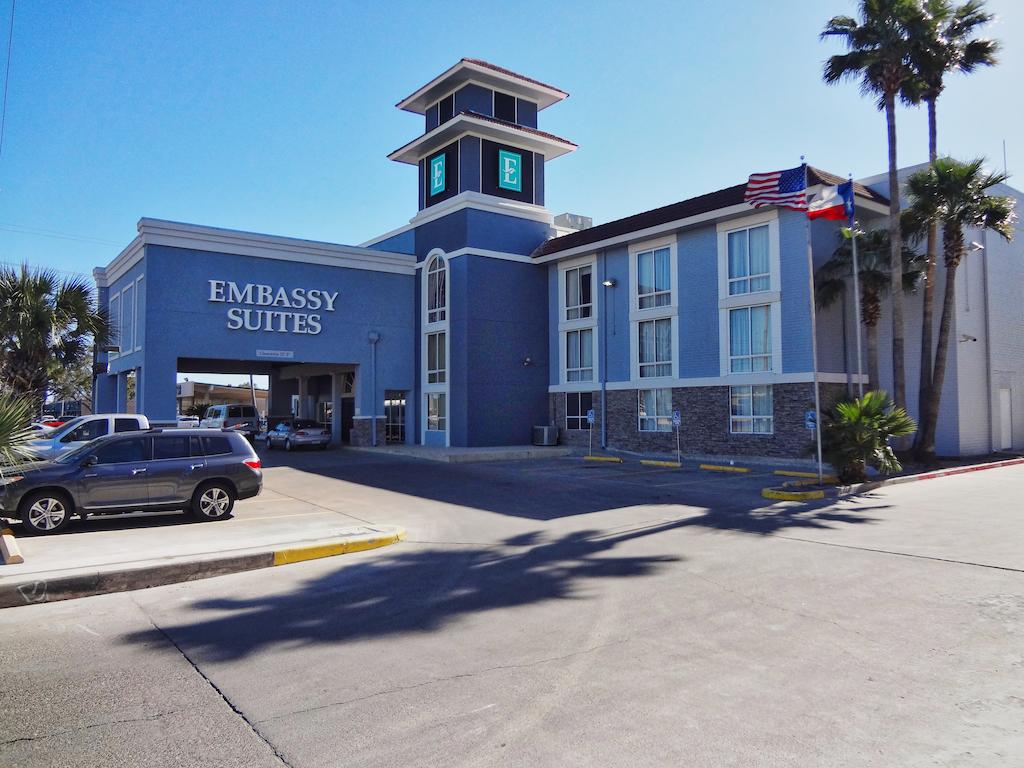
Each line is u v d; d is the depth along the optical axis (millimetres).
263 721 4609
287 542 10273
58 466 11570
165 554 9281
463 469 22250
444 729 4434
